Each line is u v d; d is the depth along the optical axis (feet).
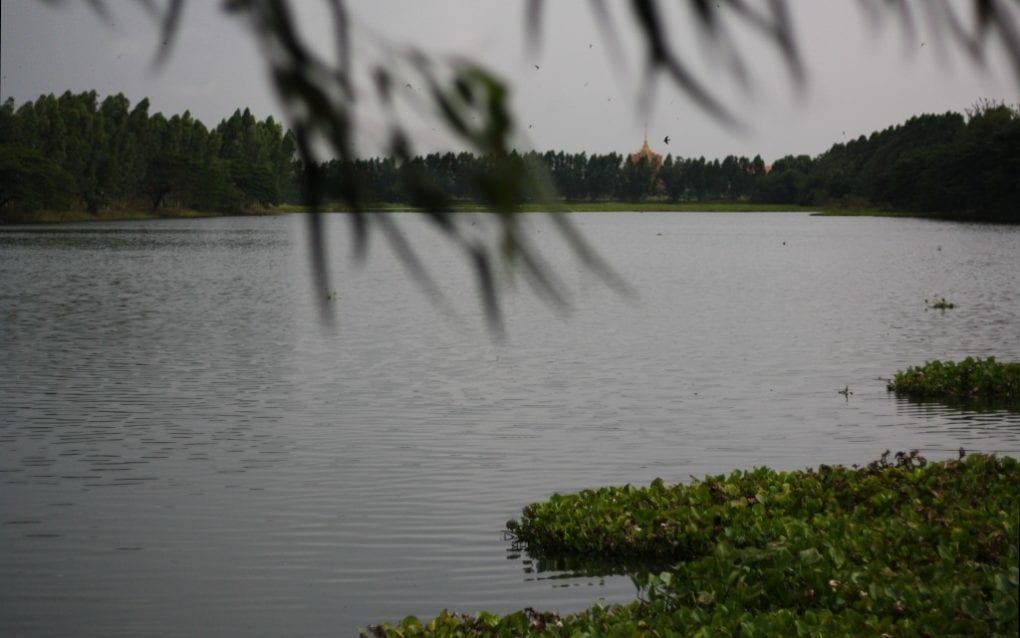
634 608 35.01
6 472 63.93
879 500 46.62
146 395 90.22
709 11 3.58
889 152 627.87
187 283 210.38
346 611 42.75
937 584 33.50
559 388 94.27
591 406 85.66
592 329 138.82
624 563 47.26
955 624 30.07
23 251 299.17
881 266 254.88
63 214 522.06
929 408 82.74
